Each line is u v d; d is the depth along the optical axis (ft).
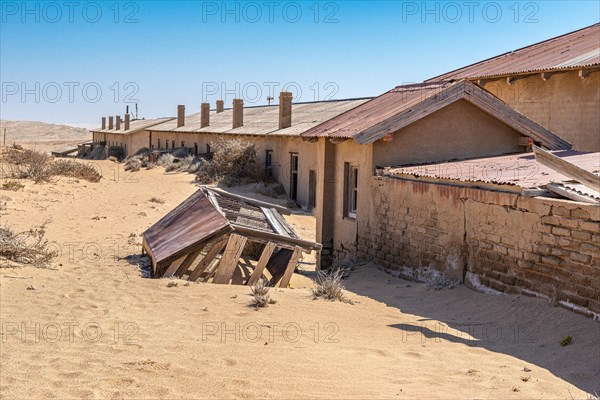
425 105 47.14
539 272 30.48
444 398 18.95
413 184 41.91
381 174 46.78
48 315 28.84
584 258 27.40
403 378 21.06
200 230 39.32
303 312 30.73
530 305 29.94
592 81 63.87
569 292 28.32
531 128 49.39
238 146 114.32
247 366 22.07
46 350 23.71
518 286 32.01
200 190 49.03
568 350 23.86
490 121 49.57
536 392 19.57
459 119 48.88
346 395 19.20
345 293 37.99
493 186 34.22
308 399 18.86
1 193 75.87
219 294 33.78
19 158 110.63
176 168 146.61
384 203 45.83
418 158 48.26
